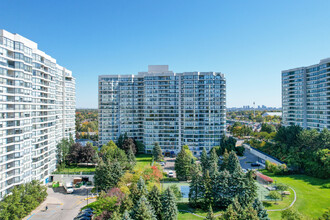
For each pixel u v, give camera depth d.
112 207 63.28
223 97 140.00
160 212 60.88
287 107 158.38
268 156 122.56
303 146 111.50
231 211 50.06
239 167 71.62
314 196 75.31
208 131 139.50
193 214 66.06
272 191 73.75
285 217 54.22
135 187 65.56
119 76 149.62
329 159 87.50
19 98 75.00
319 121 132.12
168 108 143.62
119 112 150.00
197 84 139.25
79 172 99.44
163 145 144.12
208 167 98.81
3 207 61.34
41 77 93.25
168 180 95.06
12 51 73.06
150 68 150.25
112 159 102.25
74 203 77.44
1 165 67.81
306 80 144.50
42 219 66.38
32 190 72.69
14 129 73.19
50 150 101.75
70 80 130.88
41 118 94.06
